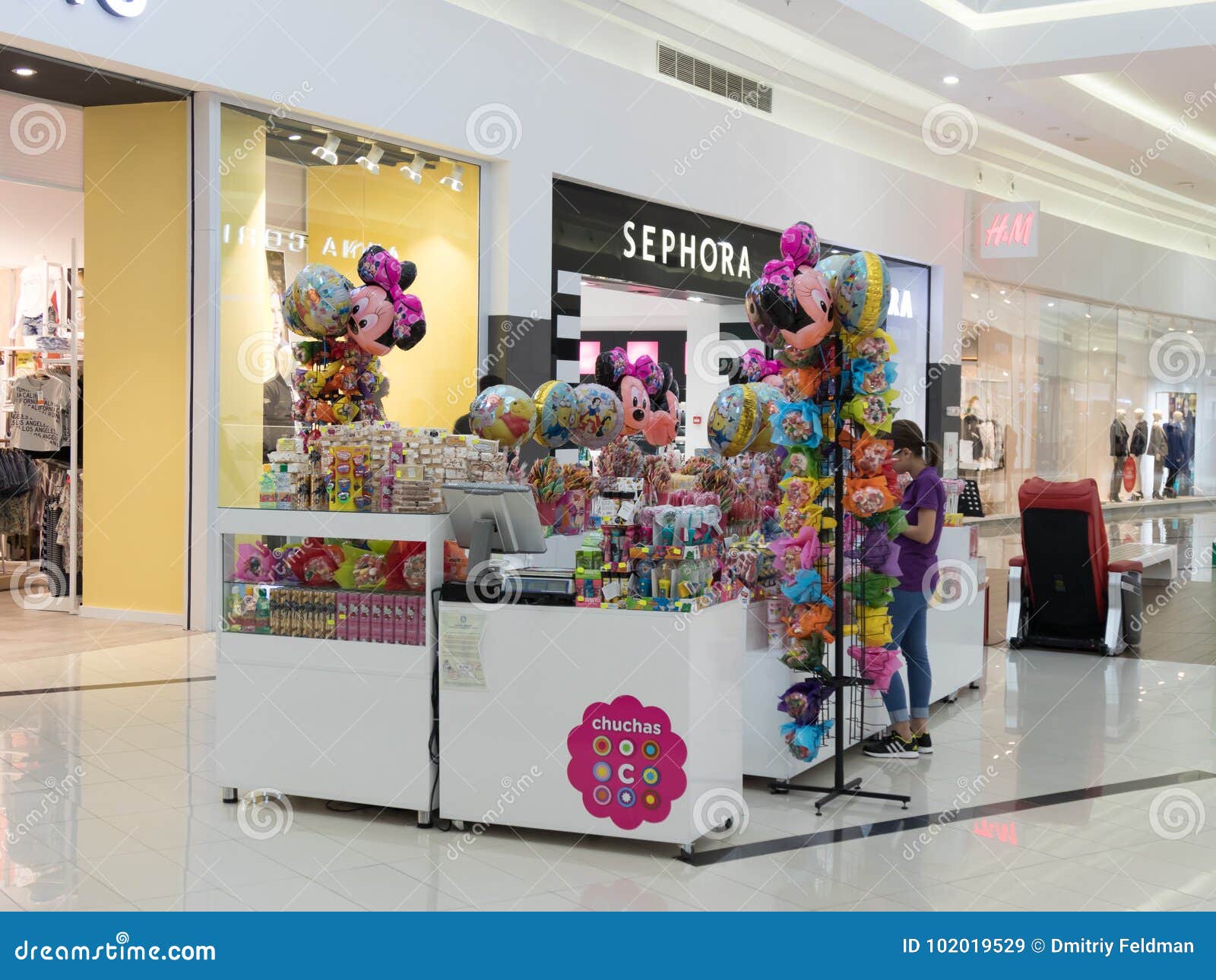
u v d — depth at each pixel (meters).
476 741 3.99
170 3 6.80
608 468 6.11
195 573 7.68
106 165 7.85
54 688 6.11
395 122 8.12
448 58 8.48
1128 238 19.98
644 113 10.33
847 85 13.00
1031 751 5.38
